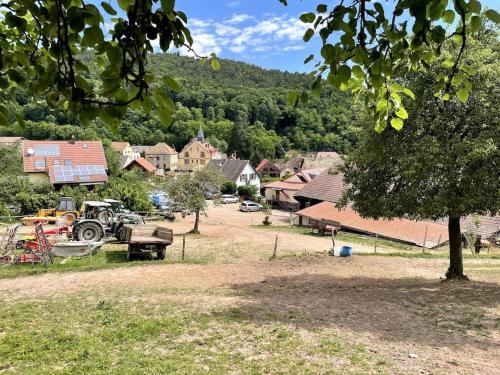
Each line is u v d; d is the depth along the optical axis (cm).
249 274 1572
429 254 2158
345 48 267
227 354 728
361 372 641
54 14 222
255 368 665
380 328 881
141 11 219
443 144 1174
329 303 1117
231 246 2602
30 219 2950
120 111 219
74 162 4666
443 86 346
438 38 262
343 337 816
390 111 337
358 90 325
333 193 4281
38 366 679
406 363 677
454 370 646
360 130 1359
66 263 1734
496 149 1096
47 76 231
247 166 7544
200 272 1586
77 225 2158
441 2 235
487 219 2875
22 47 276
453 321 934
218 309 1037
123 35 219
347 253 1977
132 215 2603
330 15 259
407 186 1293
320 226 3259
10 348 749
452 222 1454
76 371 651
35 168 4491
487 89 1143
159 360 699
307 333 841
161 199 4659
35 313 991
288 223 4372
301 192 4681
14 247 1989
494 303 1106
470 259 2066
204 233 3294
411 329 874
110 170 5012
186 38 235
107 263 1762
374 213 1366
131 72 219
